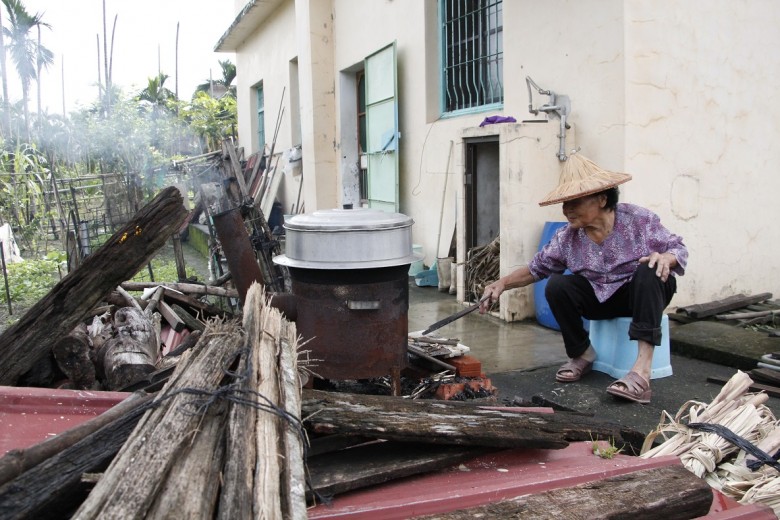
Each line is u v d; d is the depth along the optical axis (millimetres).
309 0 11273
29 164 14484
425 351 4242
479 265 7008
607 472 2379
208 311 5945
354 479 2201
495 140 6629
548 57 6289
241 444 1831
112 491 1669
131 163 11672
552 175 6227
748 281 6379
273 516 1590
